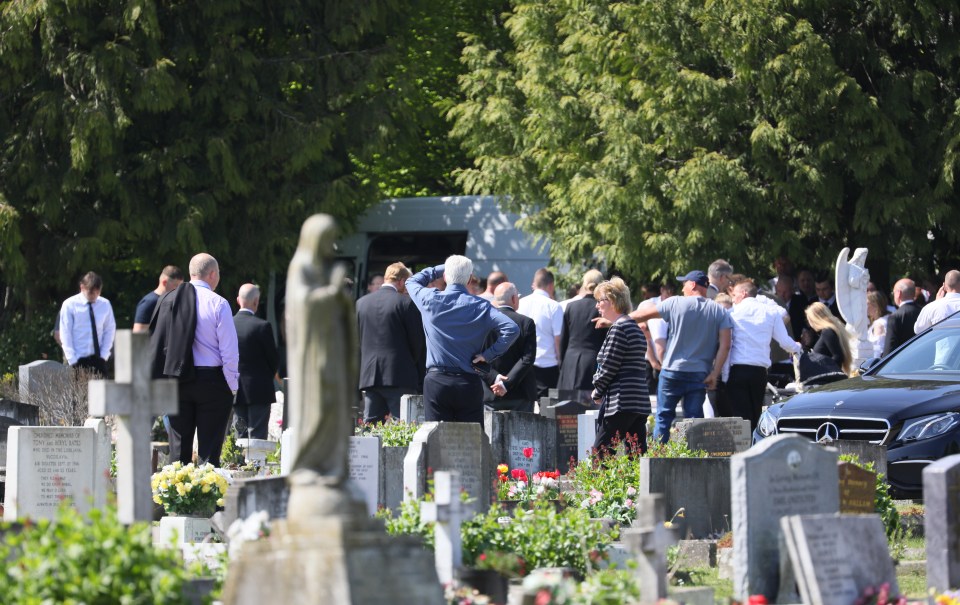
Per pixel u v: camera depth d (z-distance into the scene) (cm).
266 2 5759
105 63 5291
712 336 2912
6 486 2388
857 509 2000
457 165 7406
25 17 5228
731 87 4969
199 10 5569
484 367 2444
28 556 1234
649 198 4906
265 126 5653
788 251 4947
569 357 3272
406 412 2941
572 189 5022
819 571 1493
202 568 1559
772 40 4906
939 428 2575
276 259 5653
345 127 5797
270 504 1770
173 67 5488
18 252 5288
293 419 1230
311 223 1239
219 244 5572
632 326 2598
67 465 2395
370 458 2314
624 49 5100
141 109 5359
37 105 5356
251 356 3155
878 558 1552
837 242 5162
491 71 5662
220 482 2255
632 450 2547
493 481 2267
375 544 1208
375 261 5697
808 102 4912
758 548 1603
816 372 3372
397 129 6016
